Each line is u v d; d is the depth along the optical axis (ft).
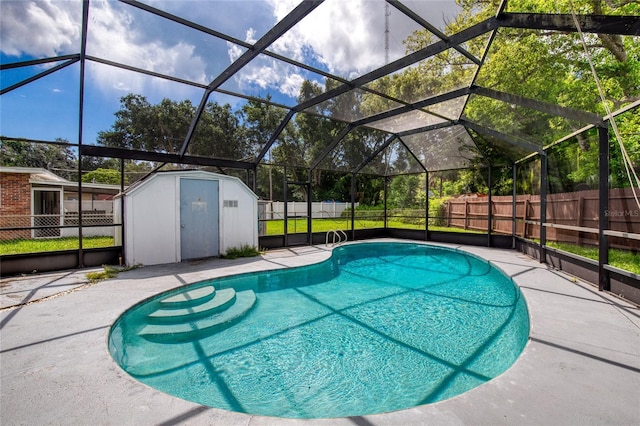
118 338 11.83
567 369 7.98
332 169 36.45
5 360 8.50
